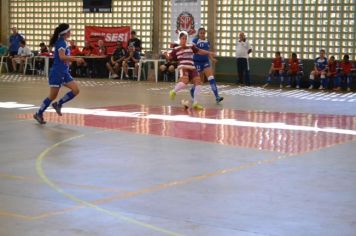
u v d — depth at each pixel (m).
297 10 24.58
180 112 14.03
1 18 31.06
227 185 6.79
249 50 24.77
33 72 28.84
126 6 27.92
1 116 12.69
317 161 8.28
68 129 11.03
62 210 5.74
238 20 25.81
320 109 15.27
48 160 8.13
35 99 16.42
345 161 8.29
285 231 5.15
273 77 24.34
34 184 6.77
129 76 26.83
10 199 6.13
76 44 29.23
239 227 5.25
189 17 26.36
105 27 28.02
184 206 5.90
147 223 5.34
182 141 9.89
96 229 5.17
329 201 6.12
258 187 6.70
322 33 24.20
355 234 5.08
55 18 29.80
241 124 12.05
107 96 17.94
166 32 27.27
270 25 25.16
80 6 28.97
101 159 8.26
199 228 5.21
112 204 5.96
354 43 23.69
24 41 29.16
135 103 15.99
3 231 5.10
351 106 16.20
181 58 15.07
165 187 6.66
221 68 26.12
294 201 6.11
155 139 10.05
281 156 8.63
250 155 8.70
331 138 10.38
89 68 27.98
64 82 12.05
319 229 5.20
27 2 30.50
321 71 23.05
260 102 16.98
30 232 5.08
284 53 25.00
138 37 27.80
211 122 12.29
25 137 10.04
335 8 23.89
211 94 19.66
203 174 7.36
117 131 10.88
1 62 29.59
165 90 20.69
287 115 13.77
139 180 7.01
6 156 8.37
